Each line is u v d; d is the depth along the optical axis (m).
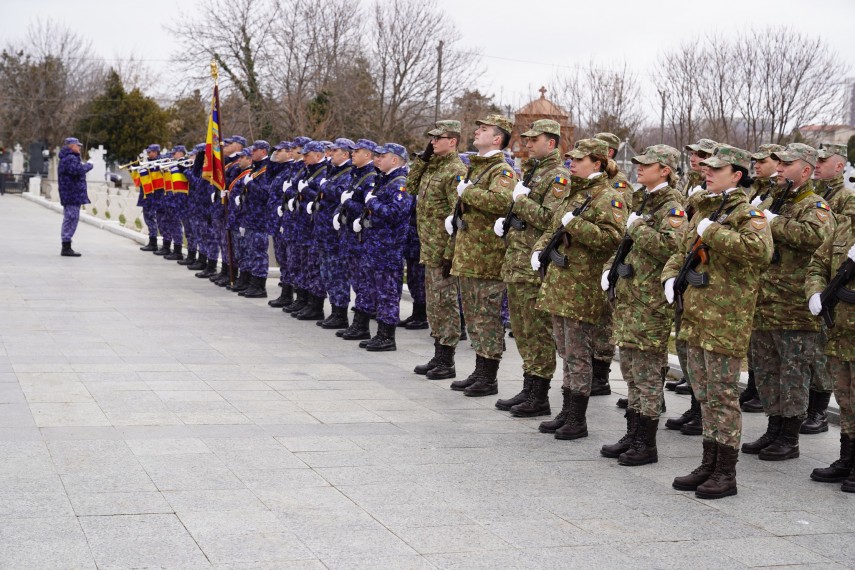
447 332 9.23
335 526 5.11
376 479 5.99
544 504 5.68
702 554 4.97
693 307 6.06
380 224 10.39
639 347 6.58
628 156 22.56
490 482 6.07
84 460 6.07
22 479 5.65
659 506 5.76
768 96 27.52
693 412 7.75
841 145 7.38
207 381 8.58
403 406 8.06
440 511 5.45
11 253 18.42
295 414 7.56
